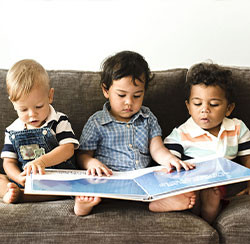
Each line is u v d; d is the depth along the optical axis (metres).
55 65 1.92
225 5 1.90
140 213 1.22
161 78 1.64
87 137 1.54
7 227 1.13
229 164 1.35
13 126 1.48
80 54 1.92
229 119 1.62
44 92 1.39
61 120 1.51
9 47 1.89
